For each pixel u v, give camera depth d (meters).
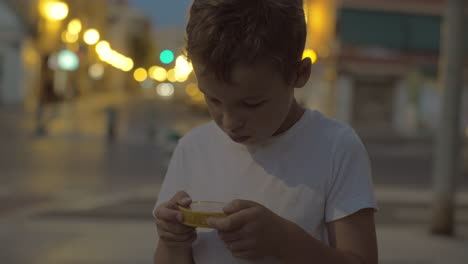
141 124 23.86
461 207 7.88
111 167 10.73
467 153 12.02
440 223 5.94
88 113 27.89
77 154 12.48
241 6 0.97
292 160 1.24
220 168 1.30
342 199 1.19
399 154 16.67
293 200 1.22
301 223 1.21
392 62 26.27
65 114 25.78
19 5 31.88
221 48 0.95
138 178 9.55
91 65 43.53
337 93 25.55
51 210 6.75
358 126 26.05
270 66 0.99
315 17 24.73
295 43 1.02
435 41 26.66
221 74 0.97
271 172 1.25
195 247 1.27
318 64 24.67
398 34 26.33
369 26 25.94
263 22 0.97
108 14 65.88
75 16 33.38
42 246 4.96
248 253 1.03
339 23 25.50
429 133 25.41
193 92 37.84
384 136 23.34
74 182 8.88
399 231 6.08
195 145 1.35
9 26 30.91
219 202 1.16
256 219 1.02
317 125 1.27
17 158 11.32
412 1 26.23
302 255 1.05
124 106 37.94
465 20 6.07
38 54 34.22
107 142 15.70
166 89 69.62
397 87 26.53
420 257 4.87
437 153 6.07
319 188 1.21
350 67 25.73
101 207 7.03
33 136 16.19
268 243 1.03
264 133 1.08
